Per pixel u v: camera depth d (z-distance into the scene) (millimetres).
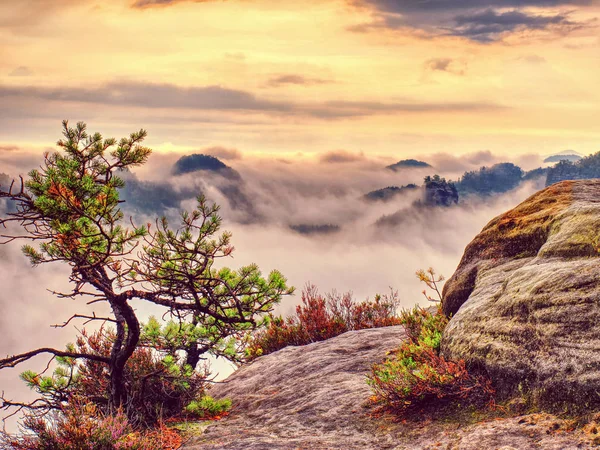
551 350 4570
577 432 4266
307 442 4820
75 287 5414
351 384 5559
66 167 5242
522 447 4285
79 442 4867
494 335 4859
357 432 4914
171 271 5523
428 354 5191
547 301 4707
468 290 5609
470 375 4871
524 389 4605
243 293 5785
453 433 4598
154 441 5176
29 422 4945
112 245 5496
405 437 4715
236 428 5363
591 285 4625
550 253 5055
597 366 4379
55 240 5238
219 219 5449
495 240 5656
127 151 5422
